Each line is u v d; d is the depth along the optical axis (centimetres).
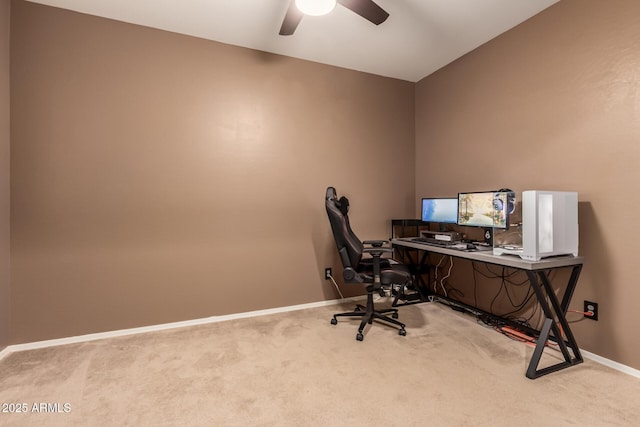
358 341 237
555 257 200
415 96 379
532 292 249
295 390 173
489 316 274
